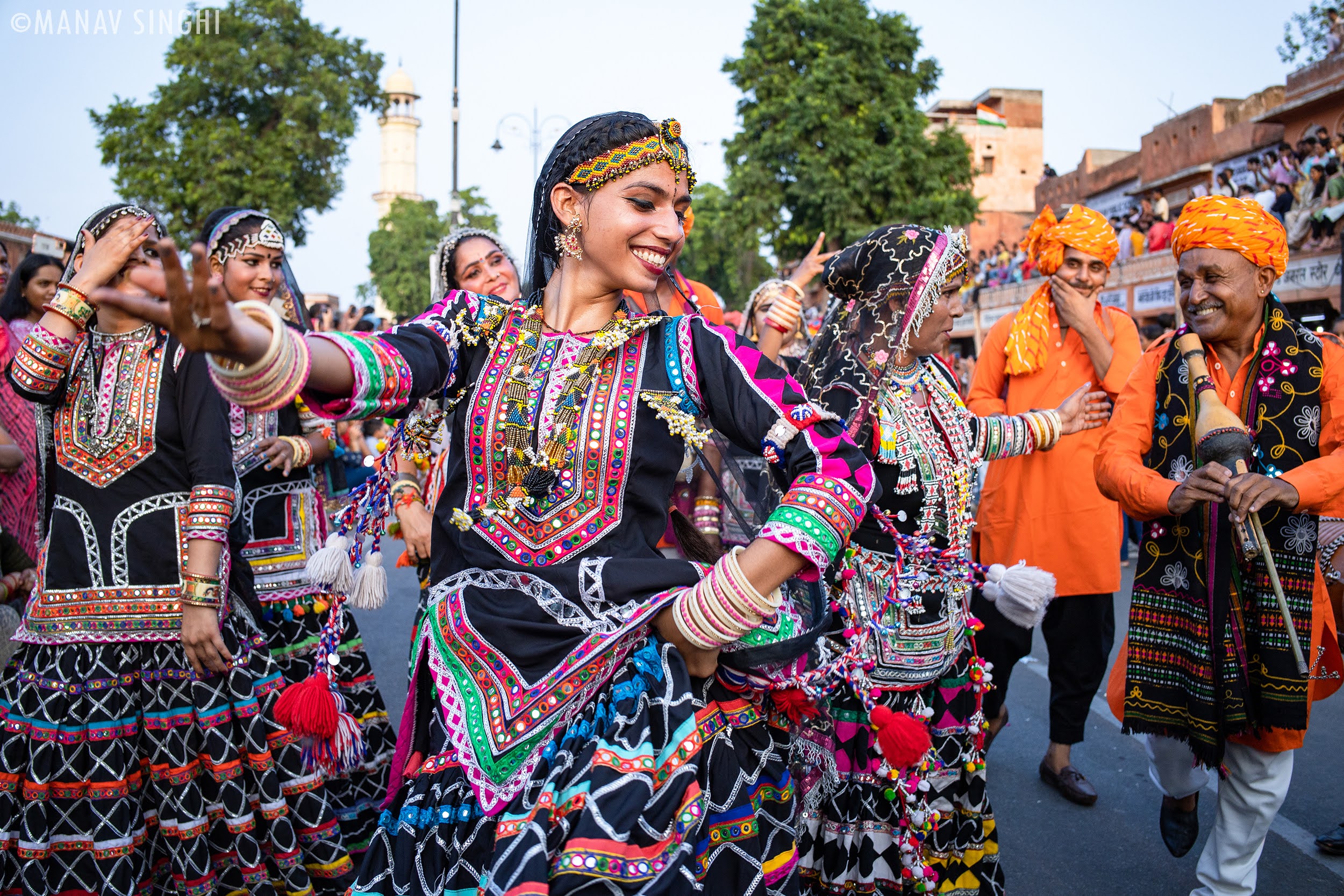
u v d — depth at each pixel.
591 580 1.71
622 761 1.62
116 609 2.67
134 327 2.71
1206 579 2.82
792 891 1.88
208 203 25.38
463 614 1.75
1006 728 4.99
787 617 1.85
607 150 1.76
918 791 2.68
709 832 1.73
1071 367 4.12
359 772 3.35
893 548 2.71
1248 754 2.89
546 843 1.56
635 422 1.76
